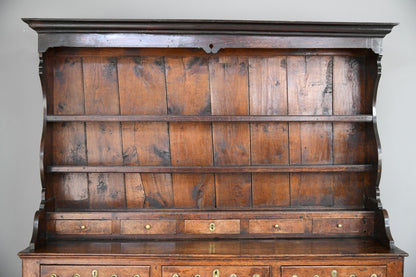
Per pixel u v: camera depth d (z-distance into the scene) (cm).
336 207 299
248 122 295
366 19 323
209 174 295
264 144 297
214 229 284
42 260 251
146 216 282
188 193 296
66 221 281
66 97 290
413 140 323
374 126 281
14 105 312
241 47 266
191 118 275
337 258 252
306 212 285
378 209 278
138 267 252
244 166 286
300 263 252
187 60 292
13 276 314
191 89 293
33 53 313
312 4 322
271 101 295
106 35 264
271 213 285
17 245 314
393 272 254
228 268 252
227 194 296
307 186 299
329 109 297
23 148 313
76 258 251
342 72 296
